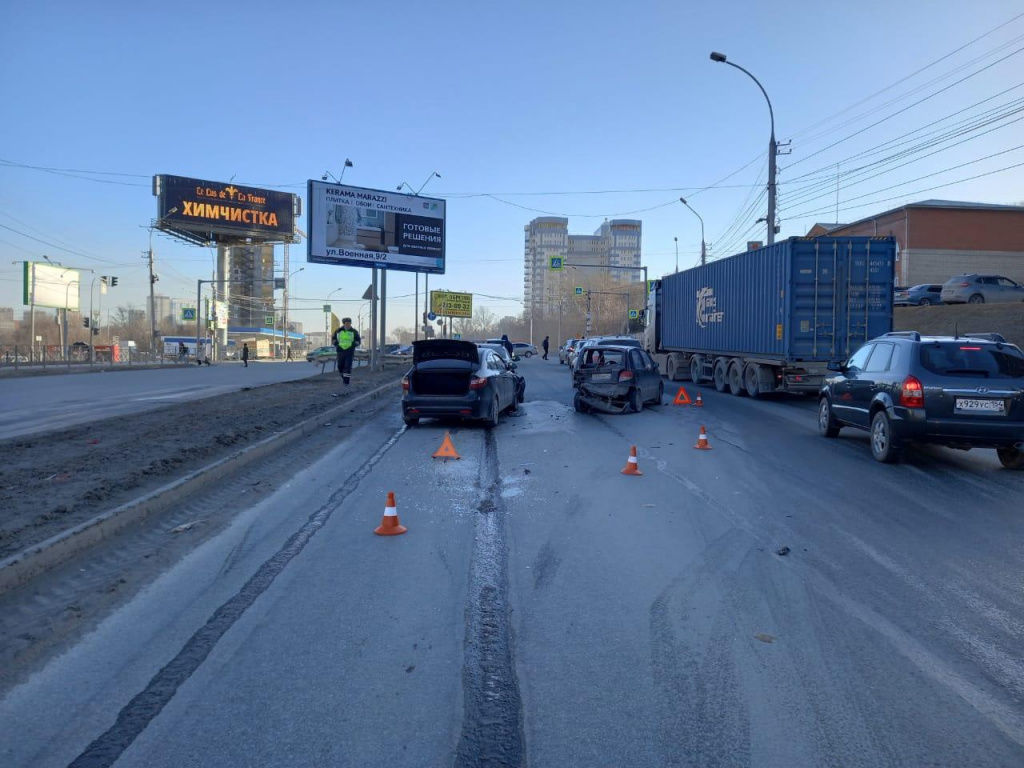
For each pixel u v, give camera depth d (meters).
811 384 19.27
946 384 10.18
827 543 7.10
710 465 11.05
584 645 4.86
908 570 6.33
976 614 5.38
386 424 16.05
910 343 10.84
